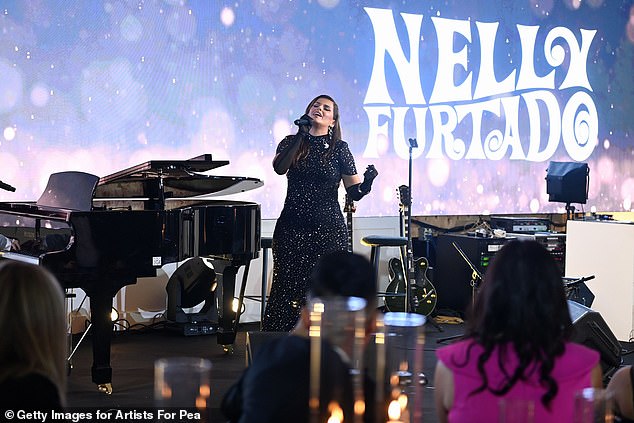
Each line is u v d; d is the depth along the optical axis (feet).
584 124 39.73
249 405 8.96
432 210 36.19
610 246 30.73
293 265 25.57
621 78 40.55
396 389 9.21
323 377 8.61
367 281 9.79
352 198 25.89
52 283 8.69
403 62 35.45
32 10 28.81
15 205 23.07
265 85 32.73
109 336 21.81
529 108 38.34
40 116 29.07
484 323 9.49
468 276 34.14
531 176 38.45
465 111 36.86
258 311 33.45
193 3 31.37
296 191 25.52
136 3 30.42
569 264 31.96
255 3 32.45
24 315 8.45
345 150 25.80
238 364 26.11
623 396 10.55
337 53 34.06
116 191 25.57
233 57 32.14
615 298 30.60
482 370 9.34
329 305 8.68
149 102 30.76
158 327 31.24
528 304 9.36
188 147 31.48
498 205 37.73
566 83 39.24
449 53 36.42
